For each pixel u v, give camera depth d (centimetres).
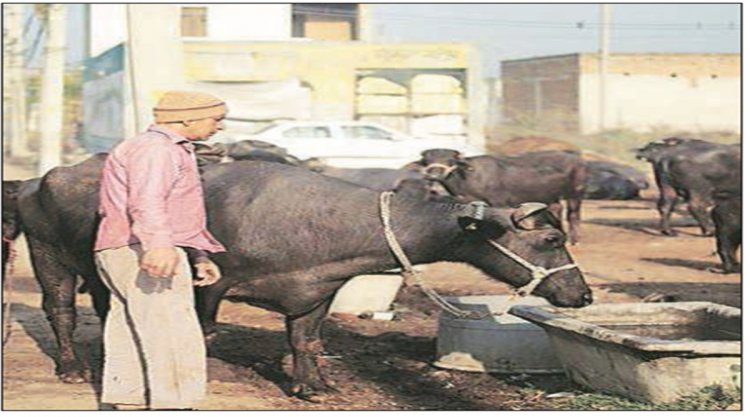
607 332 842
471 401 895
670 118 4866
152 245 611
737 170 1978
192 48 3453
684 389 816
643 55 4866
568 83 4950
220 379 923
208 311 841
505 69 5238
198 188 650
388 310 1216
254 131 3466
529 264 845
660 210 2075
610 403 839
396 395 909
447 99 3534
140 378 645
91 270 887
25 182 929
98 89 3447
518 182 1861
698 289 1438
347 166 2786
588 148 4334
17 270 1456
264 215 828
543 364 977
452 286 1411
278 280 834
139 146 631
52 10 2198
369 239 828
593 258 1731
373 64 3531
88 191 869
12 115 3344
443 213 833
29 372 930
